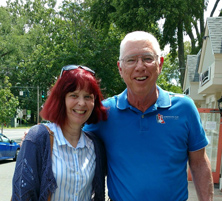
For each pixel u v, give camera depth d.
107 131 2.05
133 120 1.98
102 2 17.25
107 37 17.64
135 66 1.89
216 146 6.46
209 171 2.06
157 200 1.86
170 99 2.01
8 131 33.47
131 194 1.90
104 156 2.08
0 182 7.06
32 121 52.41
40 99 42.50
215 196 5.43
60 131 1.87
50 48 17.97
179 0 14.34
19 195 1.67
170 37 16.88
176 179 1.92
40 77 17.84
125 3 14.77
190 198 5.26
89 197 1.94
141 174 1.89
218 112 6.45
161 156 1.90
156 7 14.65
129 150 1.95
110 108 2.08
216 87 10.01
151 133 1.93
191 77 16.05
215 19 10.44
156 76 1.95
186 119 1.97
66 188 1.78
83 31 17.38
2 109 18.45
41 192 1.71
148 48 1.91
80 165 1.86
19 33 27.97
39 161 1.74
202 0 16.67
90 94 1.92
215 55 8.89
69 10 17.81
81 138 1.94
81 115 1.90
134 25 14.73
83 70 1.95
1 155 9.95
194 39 20.64
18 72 29.52
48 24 18.67
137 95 1.94
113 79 16.88
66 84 1.85
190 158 2.11
